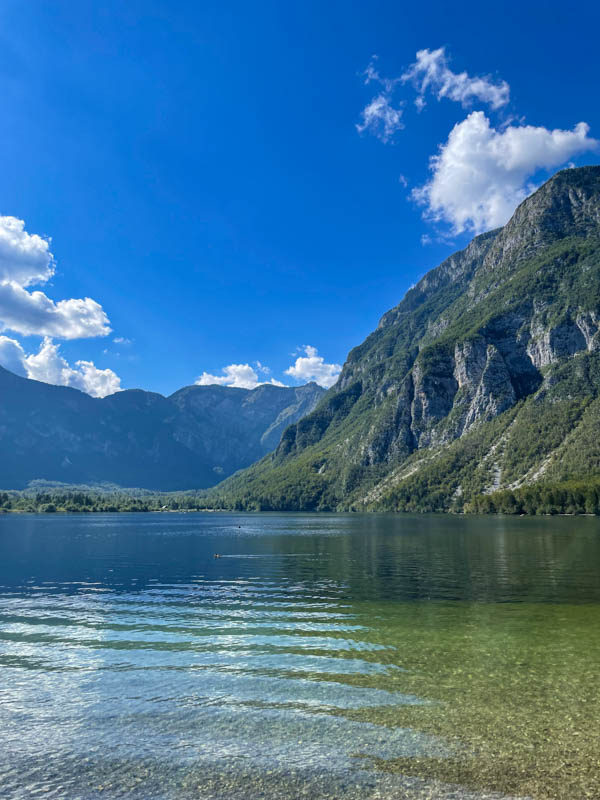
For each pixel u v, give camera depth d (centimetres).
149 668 2767
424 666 2770
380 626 3638
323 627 3622
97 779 1745
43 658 2947
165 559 8156
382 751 1903
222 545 10675
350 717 2175
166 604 4478
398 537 12531
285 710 2242
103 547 10338
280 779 1733
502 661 2842
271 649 3091
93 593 5056
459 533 13562
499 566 6831
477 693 2406
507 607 4253
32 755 1897
